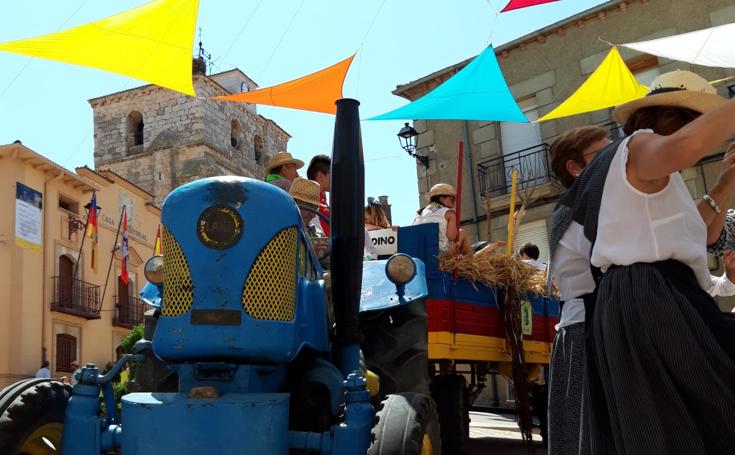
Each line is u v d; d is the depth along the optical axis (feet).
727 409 6.06
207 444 9.41
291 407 11.68
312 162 20.81
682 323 6.32
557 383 8.91
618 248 6.84
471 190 60.18
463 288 19.97
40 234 89.66
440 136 62.90
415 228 19.54
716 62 25.45
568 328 8.87
